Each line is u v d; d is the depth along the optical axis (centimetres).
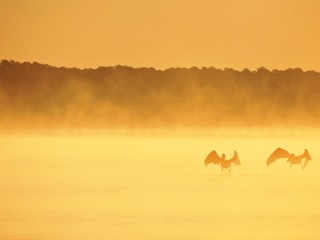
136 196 7150
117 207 6419
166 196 7144
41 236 5188
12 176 9238
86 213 6100
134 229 5422
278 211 6231
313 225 5597
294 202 6738
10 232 5309
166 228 5453
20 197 7094
